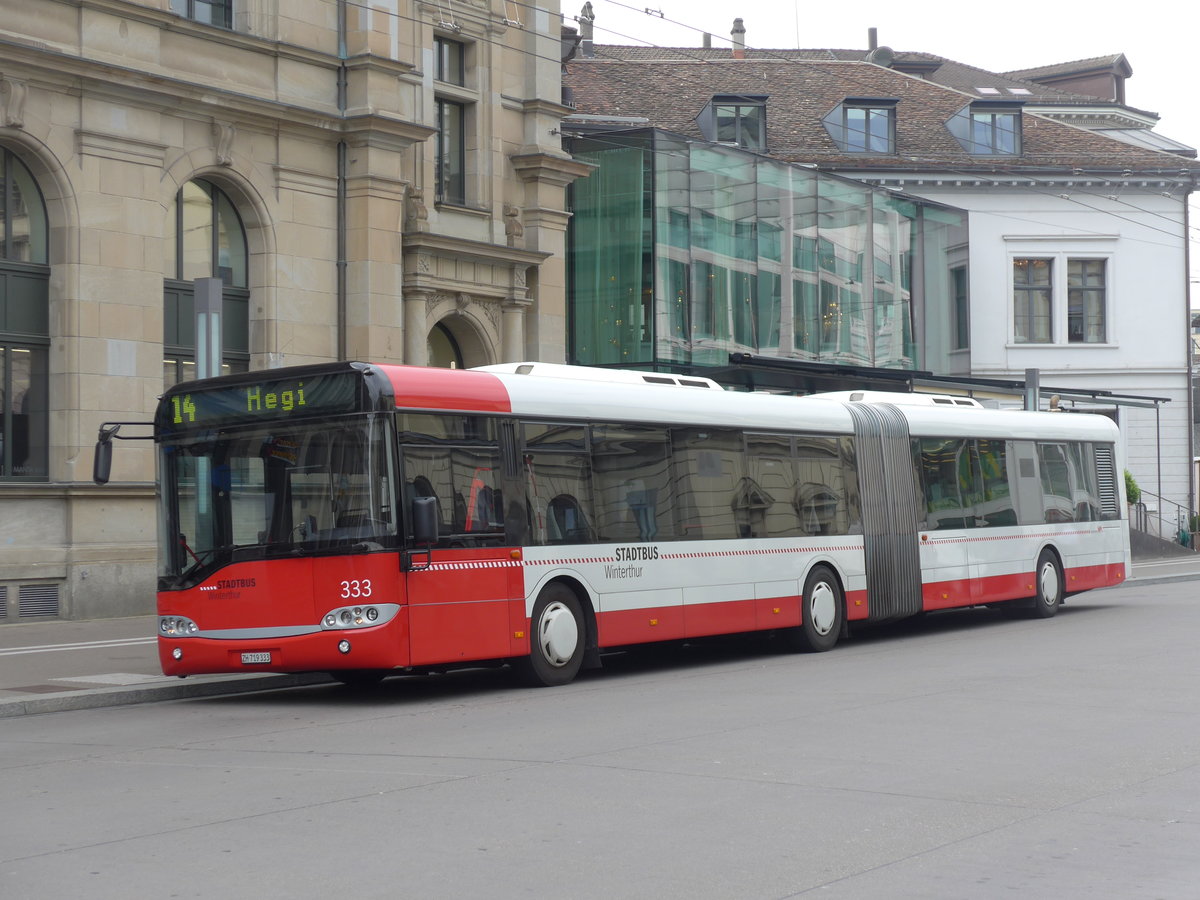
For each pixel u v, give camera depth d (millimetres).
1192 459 50812
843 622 19141
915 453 20859
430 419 13852
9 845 7551
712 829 7664
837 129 48406
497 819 7957
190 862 7066
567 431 15352
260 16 24688
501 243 28984
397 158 26188
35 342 21688
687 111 46562
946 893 6391
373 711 13227
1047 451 23953
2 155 21344
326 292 25500
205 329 16391
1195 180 50281
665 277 34688
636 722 11820
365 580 13258
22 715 13422
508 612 14406
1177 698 12867
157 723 12734
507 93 29359
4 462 21375
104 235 22125
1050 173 48812
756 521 17766
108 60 22047
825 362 40188
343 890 6480
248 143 24281
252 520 13797
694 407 17109
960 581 21391
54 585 21516
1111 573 25359
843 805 8266
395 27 26281
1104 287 50406
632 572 15891
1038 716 11773
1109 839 7438
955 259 46344
